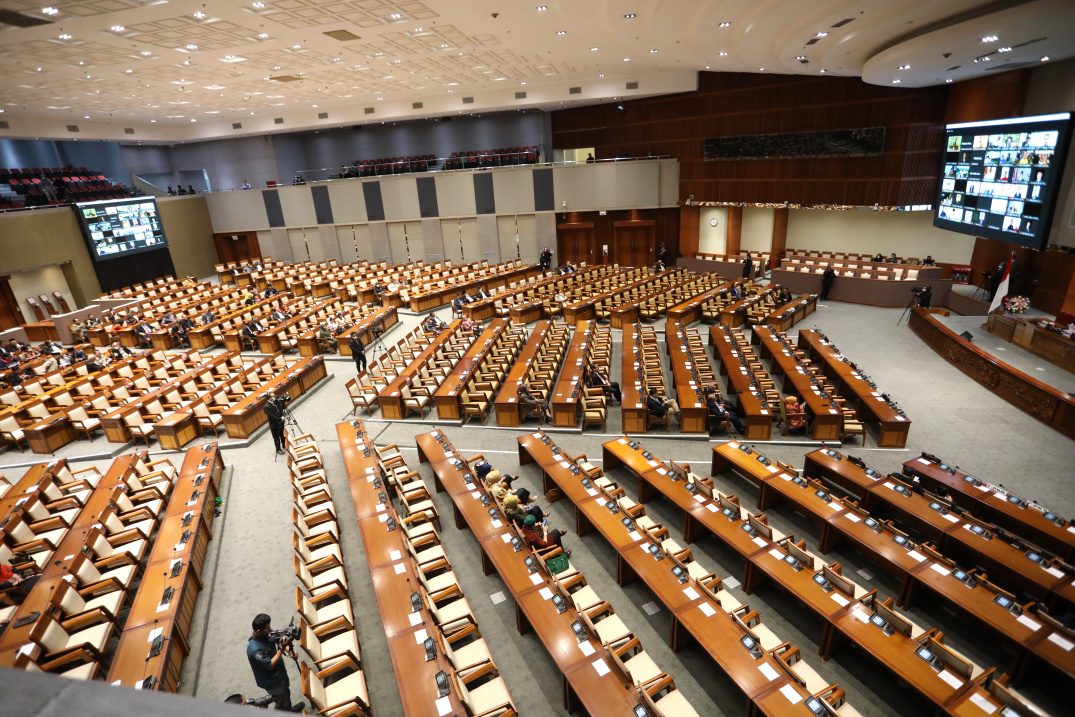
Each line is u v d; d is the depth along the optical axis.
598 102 33.59
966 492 10.56
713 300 25.28
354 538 11.11
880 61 17.02
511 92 31.69
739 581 9.73
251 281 33.88
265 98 27.67
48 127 28.64
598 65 25.69
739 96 28.89
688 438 14.75
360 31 16.42
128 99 24.53
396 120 35.34
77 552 10.02
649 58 23.59
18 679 0.79
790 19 14.52
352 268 34.66
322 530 10.60
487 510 10.27
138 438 15.78
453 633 8.20
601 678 6.91
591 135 35.50
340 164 40.84
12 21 12.78
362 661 8.48
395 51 19.42
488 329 22.77
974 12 13.56
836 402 14.56
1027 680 7.70
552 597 8.12
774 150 28.03
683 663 8.28
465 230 35.94
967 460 13.09
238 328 23.64
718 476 12.72
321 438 15.63
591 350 20.05
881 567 9.90
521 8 15.36
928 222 27.19
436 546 10.05
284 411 14.78
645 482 11.80
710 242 33.75
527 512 10.18
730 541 9.30
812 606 7.95
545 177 33.53
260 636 7.27
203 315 24.88
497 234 35.50
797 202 27.81
